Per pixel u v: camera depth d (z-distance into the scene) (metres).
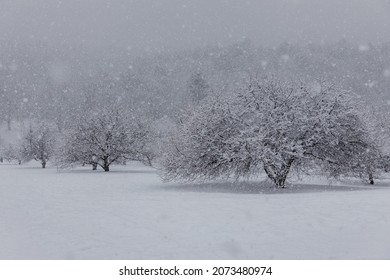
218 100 21.22
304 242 7.93
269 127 18.88
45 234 9.42
